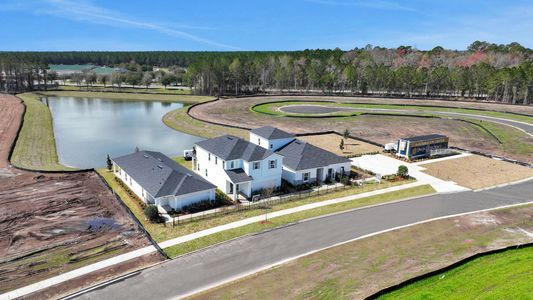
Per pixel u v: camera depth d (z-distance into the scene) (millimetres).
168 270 23766
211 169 40438
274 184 39531
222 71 131000
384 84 126938
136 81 153250
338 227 30344
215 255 25703
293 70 140875
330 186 40812
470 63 174375
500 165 49688
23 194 35969
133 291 21547
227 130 69875
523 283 22531
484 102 107938
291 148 44344
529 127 75438
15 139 57969
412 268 24156
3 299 20625
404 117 85312
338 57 183375
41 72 163125
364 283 22422
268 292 21547
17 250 25922
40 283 22172
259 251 26344
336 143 61031
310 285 22250
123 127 74375
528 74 106125
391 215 32938
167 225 30141
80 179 40562
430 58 188625
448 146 59469
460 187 40719
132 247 26578
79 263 24406
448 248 27016
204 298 21016
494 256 25969
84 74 159375
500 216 33094
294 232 29328
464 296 21266
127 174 38125
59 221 30500
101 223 30328
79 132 69000
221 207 34312
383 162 50562
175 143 61969
